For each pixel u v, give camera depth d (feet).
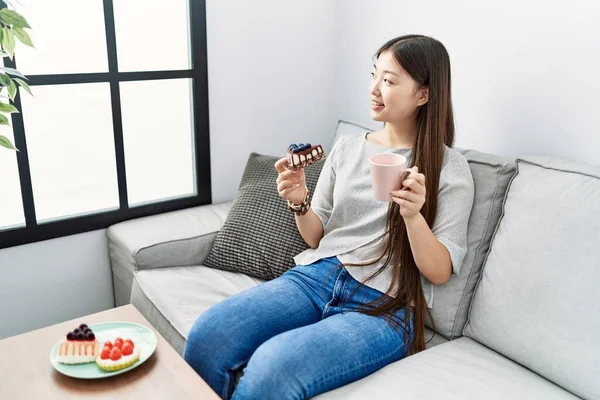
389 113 4.83
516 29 5.64
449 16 6.26
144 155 7.18
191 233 6.48
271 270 5.93
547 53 5.41
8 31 4.84
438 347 4.69
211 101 7.31
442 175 4.83
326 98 8.29
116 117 6.69
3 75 5.00
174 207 7.41
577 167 4.62
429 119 4.76
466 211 4.80
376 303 4.71
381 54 4.87
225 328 4.44
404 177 4.25
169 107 7.19
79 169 6.76
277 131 7.98
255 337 4.49
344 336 4.28
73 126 6.57
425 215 4.78
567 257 4.22
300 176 5.07
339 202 5.16
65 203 6.78
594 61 5.05
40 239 6.50
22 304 6.59
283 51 7.68
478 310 4.70
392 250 4.76
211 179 7.64
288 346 4.07
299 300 4.85
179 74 6.95
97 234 6.89
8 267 6.40
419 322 4.71
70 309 6.96
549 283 4.25
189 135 7.48
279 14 7.50
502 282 4.55
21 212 6.53
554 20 5.30
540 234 4.42
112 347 4.05
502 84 5.88
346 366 4.13
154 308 5.54
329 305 4.83
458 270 4.73
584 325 4.01
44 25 6.09
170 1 6.87
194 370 4.21
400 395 3.97
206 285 5.79
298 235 5.95
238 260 6.11
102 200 7.04
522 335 4.33
